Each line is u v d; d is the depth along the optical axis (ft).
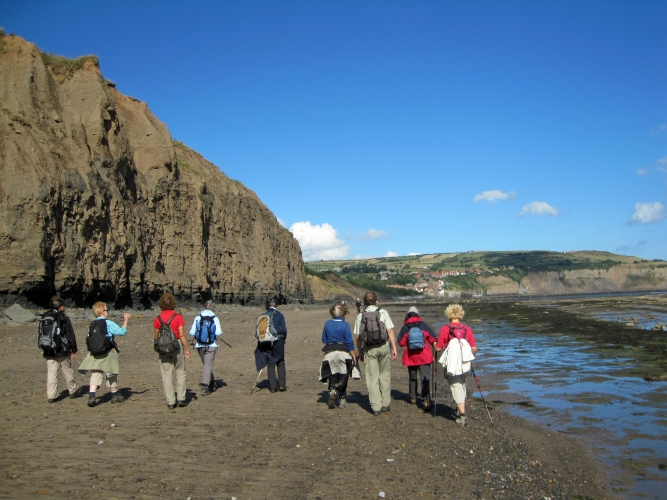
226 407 28.35
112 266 98.53
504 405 31.71
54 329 28.60
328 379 29.14
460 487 17.12
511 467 19.53
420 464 19.24
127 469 17.71
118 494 15.42
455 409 29.78
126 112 128.57
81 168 95.20
